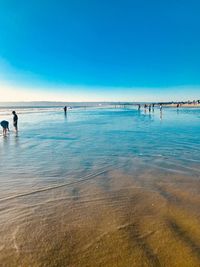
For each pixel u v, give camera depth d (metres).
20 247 3.90
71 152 11.96
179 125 26.03
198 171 8.24
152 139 15.97
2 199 5.92
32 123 32.00
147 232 4.30
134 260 3.54
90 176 7.84
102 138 16.92
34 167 9.05
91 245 3.93
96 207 5.40
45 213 5.12
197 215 4.91
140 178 7.57
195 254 3.65
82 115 55.28
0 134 20.20
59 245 3.94
